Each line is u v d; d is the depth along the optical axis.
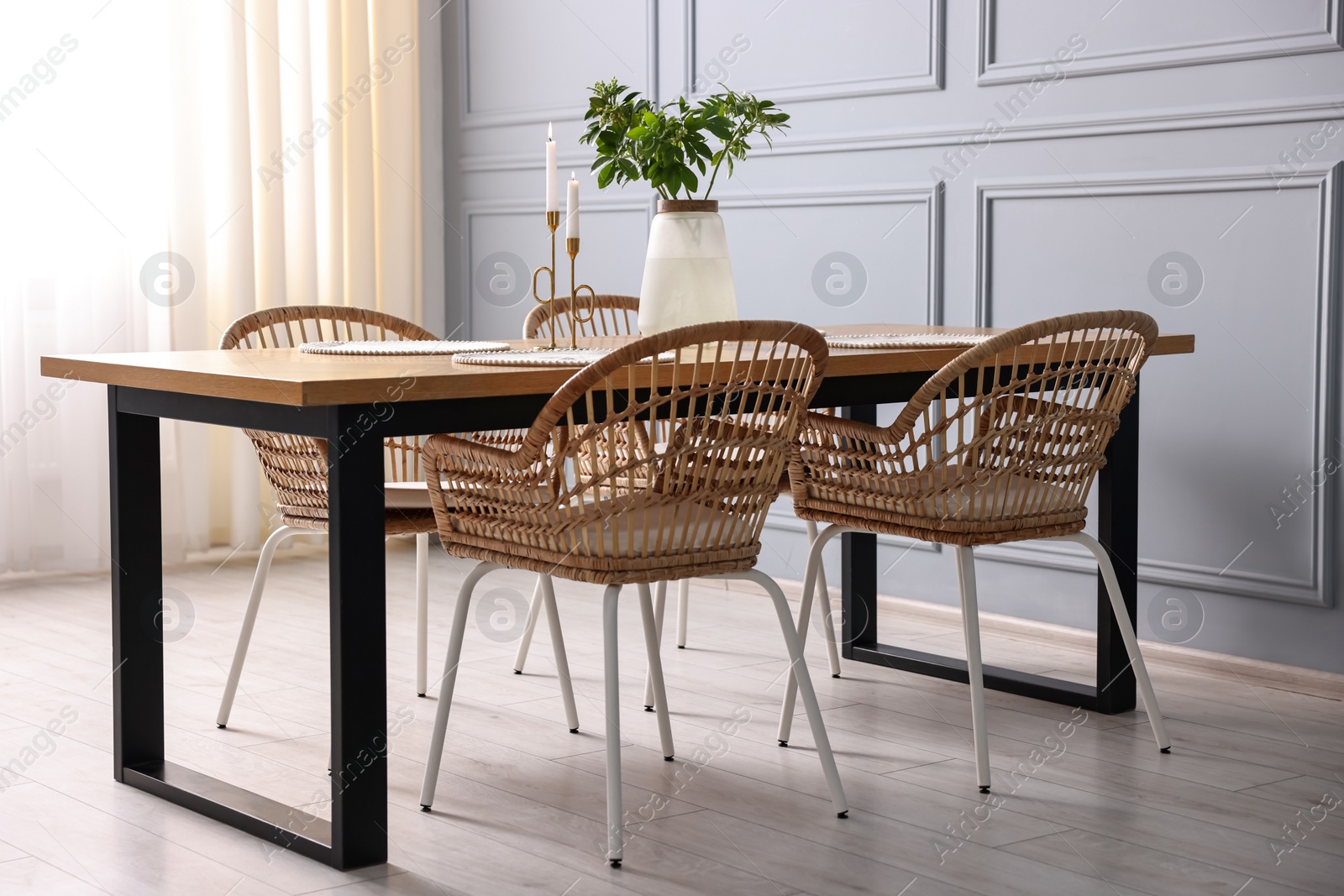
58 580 3.94
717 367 1.89
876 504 2.32
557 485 1.91
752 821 2.07
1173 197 3.03
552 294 2.49
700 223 2.59
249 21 4.23
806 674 2.09
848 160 3.64
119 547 2.23
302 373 1.87
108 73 3.99
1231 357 2.96
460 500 2.06
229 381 1.84
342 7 4.45
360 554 1.85
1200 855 1.94
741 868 1.88
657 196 4.14
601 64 4.29
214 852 1.95
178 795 2.16
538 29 4.47
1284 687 2.89
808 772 2.31
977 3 3.32
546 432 1.84
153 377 2.01
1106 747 2.46
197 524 4.22
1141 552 3.14
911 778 2.29
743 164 3.89
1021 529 2.29
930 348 2.38
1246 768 2.35
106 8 3.97
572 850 1.96
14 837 2.01
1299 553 2.89
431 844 1.98
